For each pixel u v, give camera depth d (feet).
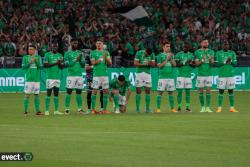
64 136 103.14
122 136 103.24
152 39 232.94
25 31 223.71
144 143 95.66
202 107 153.17
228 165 78.48
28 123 124.06
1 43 219.82
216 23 248.32
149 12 246.47
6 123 124.36
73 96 199.52
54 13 235.20
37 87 143.02
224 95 200.85
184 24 240.53
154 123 122.83
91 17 235.40
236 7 256.11
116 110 148.46
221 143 95.76
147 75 147.95
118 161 81.05
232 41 240.94
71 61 146.20
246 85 222.69
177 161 81.10
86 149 90.12
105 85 145.59
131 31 234.38
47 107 144.87
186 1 252.83
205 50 152.46
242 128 114.32
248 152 87.86
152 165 78.43
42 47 217.36
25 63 142.31
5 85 213.87
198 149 90.33
